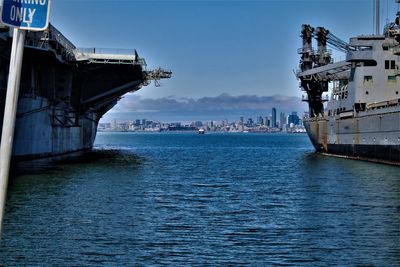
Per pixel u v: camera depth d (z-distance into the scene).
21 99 63.09
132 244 22.62
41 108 69.81
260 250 21.80
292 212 31.47
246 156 103.81
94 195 37.78
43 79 73.94
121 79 81.75
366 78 76.38
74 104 83.19
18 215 28.75
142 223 27.41
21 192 38.28
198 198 37.94
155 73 85.25
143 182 48.38
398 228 26.22
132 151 120.38
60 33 64.06
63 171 56.28
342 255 20.98
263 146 170.12
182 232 25.30
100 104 97.75
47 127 73.94
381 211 31.48
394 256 20.83
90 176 51.81
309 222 28.05
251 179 53.75
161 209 32.34
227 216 30.03
